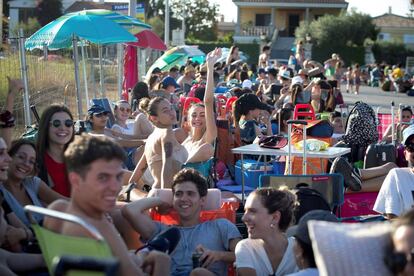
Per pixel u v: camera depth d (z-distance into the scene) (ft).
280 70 140.26
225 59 163.43
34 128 48.34
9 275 26.73
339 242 18.83
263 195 29.07
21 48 56.80
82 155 20.93
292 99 88.79
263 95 96.78
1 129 39.09
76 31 58.34
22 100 60.90
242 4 412.36
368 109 56.54
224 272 32.12
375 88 286.87
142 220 31.60
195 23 411.75
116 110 64.13
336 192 38.73
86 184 21.02
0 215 28.81
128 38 58.95
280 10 422.00
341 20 377.71
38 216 31.76
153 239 29.40
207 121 47.09
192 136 49.62
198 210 32.94
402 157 50.42
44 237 20.39
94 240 18.78
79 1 277.03
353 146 55.93
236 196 44.88
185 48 124.67
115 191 21.18
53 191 34.32
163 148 40.93
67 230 21.26
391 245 18.45
